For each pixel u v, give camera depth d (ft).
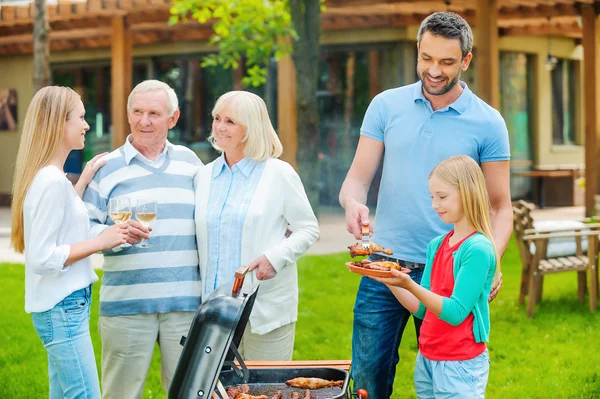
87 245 10.77
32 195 10.68
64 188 10.82
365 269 9.87
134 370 12.31
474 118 11.55
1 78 56.95
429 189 10.83
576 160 55.31
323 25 46.06
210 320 9.02
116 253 12.14
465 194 10.52
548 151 52.80
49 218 10.61
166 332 12.33
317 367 10.55
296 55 36.22
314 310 23.56
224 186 12.41
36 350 20.08
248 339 12.39
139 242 11.80
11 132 56.75
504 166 11.66
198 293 12.38
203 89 52.60
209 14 37.50
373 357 12.17
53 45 53.16
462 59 11.10
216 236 12.12
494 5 37.86
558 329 21.61
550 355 19.39
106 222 12.27
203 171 12.62
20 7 45.50
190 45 52.31
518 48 50.49
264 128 12.33
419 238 11.78
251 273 12.03
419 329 12.05
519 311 23.48
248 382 10.49
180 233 12.29
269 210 12.21
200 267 12.35
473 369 10.50
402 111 11.86
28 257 10.70
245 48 37.11
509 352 19.65
